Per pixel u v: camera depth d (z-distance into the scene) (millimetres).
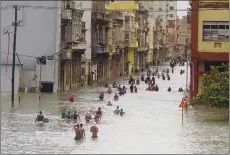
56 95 154250
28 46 163000
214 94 109812
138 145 77750
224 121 105938
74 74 186000
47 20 163500
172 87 199375
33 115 108812
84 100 143000
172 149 75125
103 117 109125
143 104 136375
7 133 86375
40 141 79875
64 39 172375
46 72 162375
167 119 107688
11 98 135875
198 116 113375
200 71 139875
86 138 83312
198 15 139375
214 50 138875
